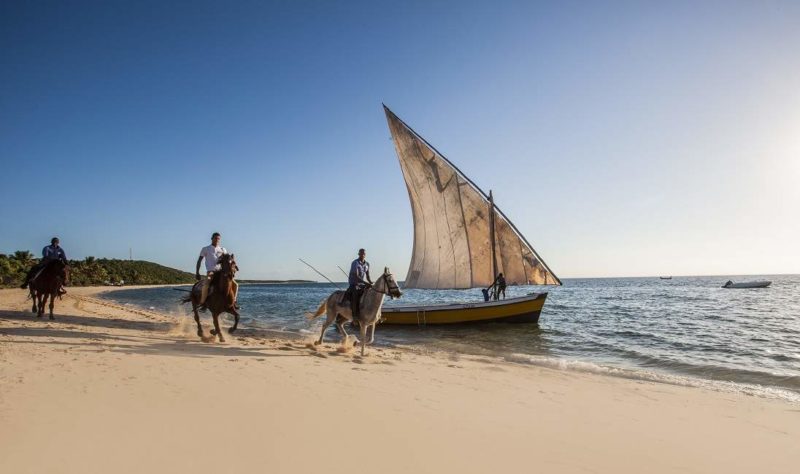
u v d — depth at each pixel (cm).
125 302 4509
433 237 2822
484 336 2009
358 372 943
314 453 482
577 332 2166
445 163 2639
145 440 494
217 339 1396
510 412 682
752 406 789
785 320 2850
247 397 684
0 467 414
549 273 2386
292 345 1348
